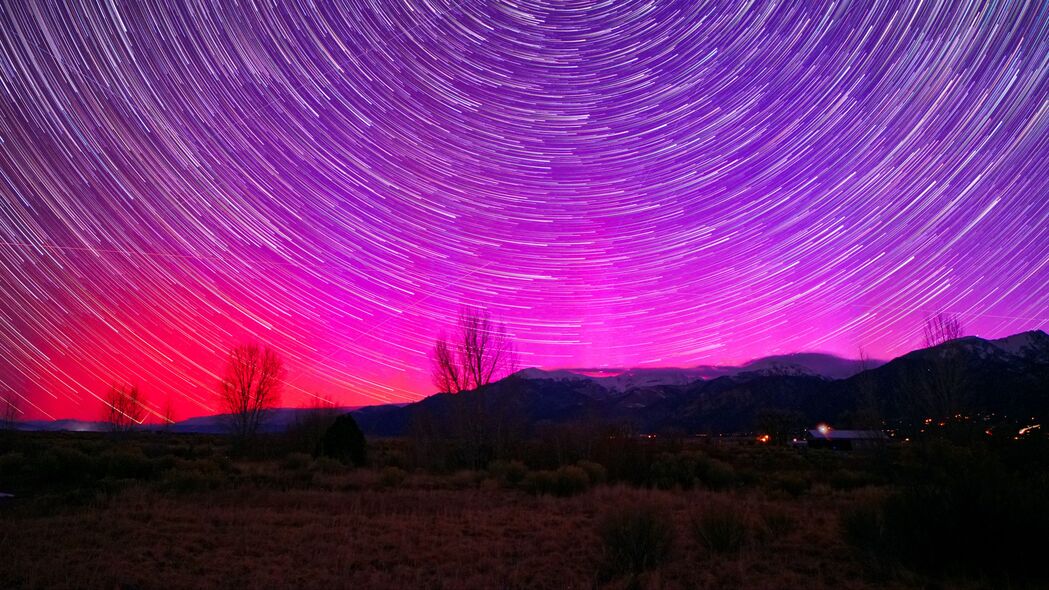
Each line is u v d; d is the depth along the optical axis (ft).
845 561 30.86
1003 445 59.31
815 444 187.11
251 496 52.08
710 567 29.27
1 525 36.70
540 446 94.02
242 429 122.72
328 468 80.33
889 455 84.99
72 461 64.64
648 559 29.60
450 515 44.06
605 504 49.42
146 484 57.62
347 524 39.29
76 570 27.12
